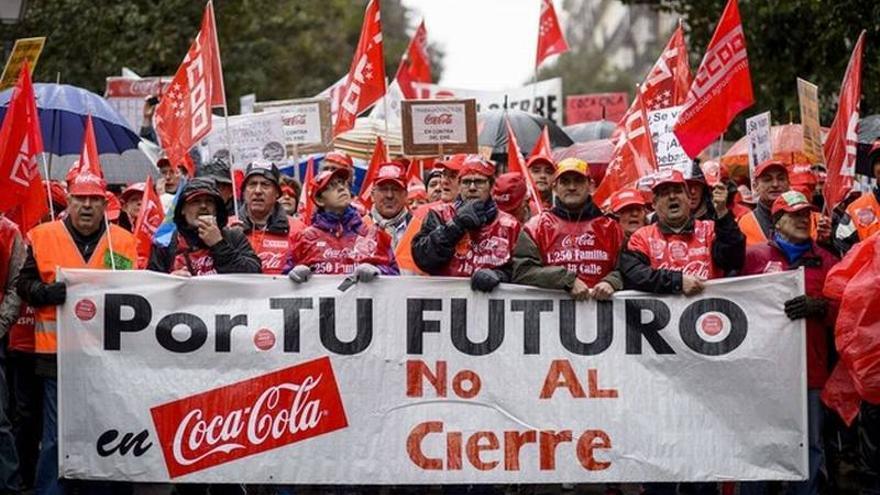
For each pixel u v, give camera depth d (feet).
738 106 41.55
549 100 83.87
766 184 41.93
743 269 37.68
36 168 37.42
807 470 35.60
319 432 35.47
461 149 48.57
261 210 39.47
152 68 97.35
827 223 38.34
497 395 35.50
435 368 35.53
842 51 69.21
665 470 35.47
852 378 35.24
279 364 35.45
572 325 35.53
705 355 35.53
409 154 48.62
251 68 107.55
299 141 53.06
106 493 36.99
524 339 35.58
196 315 35.45
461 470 35.50
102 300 35.35
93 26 93.45
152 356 35.42
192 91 42.98
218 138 51.29
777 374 35.53
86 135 37.93
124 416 35.32
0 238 37.27
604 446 35.47
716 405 35.53
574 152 59.16
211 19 42.75
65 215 40.19
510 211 40.14
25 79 36.83
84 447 35.35
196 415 35.37
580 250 35.99
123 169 52.24
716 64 41.50
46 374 36.29
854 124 39.96
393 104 69.51
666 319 35.53
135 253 38.09
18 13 54.24
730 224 36.04
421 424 35.50
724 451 35.53
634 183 44.91
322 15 146.72
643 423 35.50
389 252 37.63
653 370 35.58
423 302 35.53
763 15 70.44
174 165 44.27
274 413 35.47
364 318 35.50
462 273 36.29
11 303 37.24
